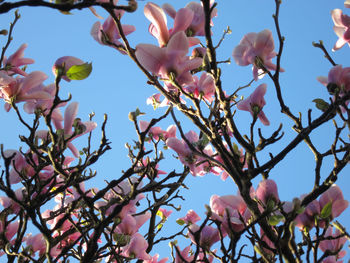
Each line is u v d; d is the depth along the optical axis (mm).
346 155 2039
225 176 2439
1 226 2139
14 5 1735
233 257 1964
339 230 2057
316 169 2074
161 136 2361
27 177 2209
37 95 2125
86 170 2178
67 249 2098
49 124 1983
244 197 2012
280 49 2102
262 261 2035
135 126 2088
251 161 2102
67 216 2119
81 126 2115
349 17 2246
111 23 2131
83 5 1767
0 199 2225
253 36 2188
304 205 2002
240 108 2172
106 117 2121
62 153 2074
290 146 2098
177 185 2369
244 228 2010
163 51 2041
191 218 2449
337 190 2014
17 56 2277
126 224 2180
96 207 2219
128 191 2227
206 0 1999
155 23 2109
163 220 2465
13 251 2111
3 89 2102
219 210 2105
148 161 2133
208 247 2078
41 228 2012
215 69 2057
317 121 2090
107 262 2248
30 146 2115
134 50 2039
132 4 1783
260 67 2166
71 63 1995
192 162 2320
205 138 2166
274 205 1942
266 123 2166
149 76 2068
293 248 1928
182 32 2039
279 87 2125
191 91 2281
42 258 2166
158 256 2414
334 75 2111
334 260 2068
